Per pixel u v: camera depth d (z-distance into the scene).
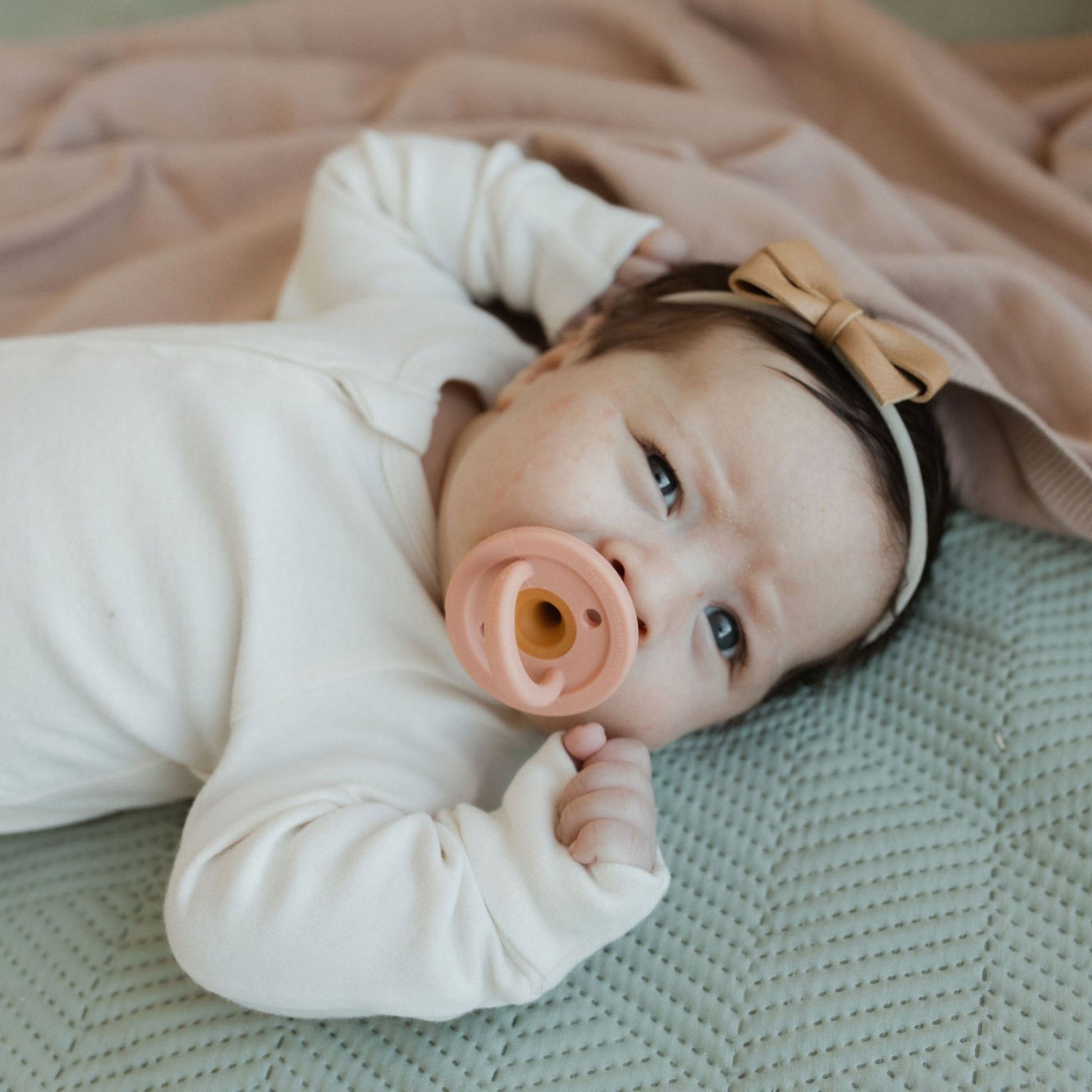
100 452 1.01
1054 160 1.42
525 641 0.91
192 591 0.99
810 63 1.50
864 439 0.99
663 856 1.05
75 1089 0.94
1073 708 1.08
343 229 1.28
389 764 0.98
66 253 1.47
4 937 1.04
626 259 1.23
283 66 1.53
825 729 1.12
